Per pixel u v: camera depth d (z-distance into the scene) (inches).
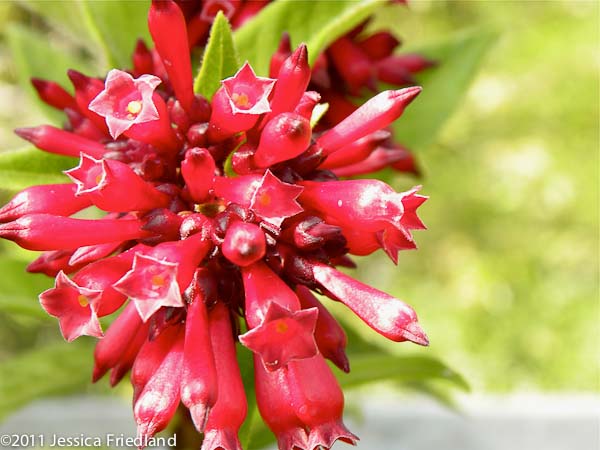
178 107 6.2
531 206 24.1
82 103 6.4
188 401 5.3
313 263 5.7
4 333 20.1
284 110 5.8
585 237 23.7
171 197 5.9
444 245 24.4
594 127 24.4
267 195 5.4
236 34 7.2
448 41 9.6
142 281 5.2
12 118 17.7
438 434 13.8
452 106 9.4
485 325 22.0
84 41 9.0
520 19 24.7
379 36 8.5
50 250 5.7
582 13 24.8
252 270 5.6
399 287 23.5
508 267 23.0
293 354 5.1
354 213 5.5
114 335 6.0
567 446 13.8
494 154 24.6
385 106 5.8
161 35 6.1
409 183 20.3
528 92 24.6
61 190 5.7
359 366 7.8
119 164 5.6
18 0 9.0
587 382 20.8
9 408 9.2
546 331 21.8
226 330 5.8
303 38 7.3
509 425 13.8
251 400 6.4
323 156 6.0
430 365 7.9
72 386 9.2
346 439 5.5
